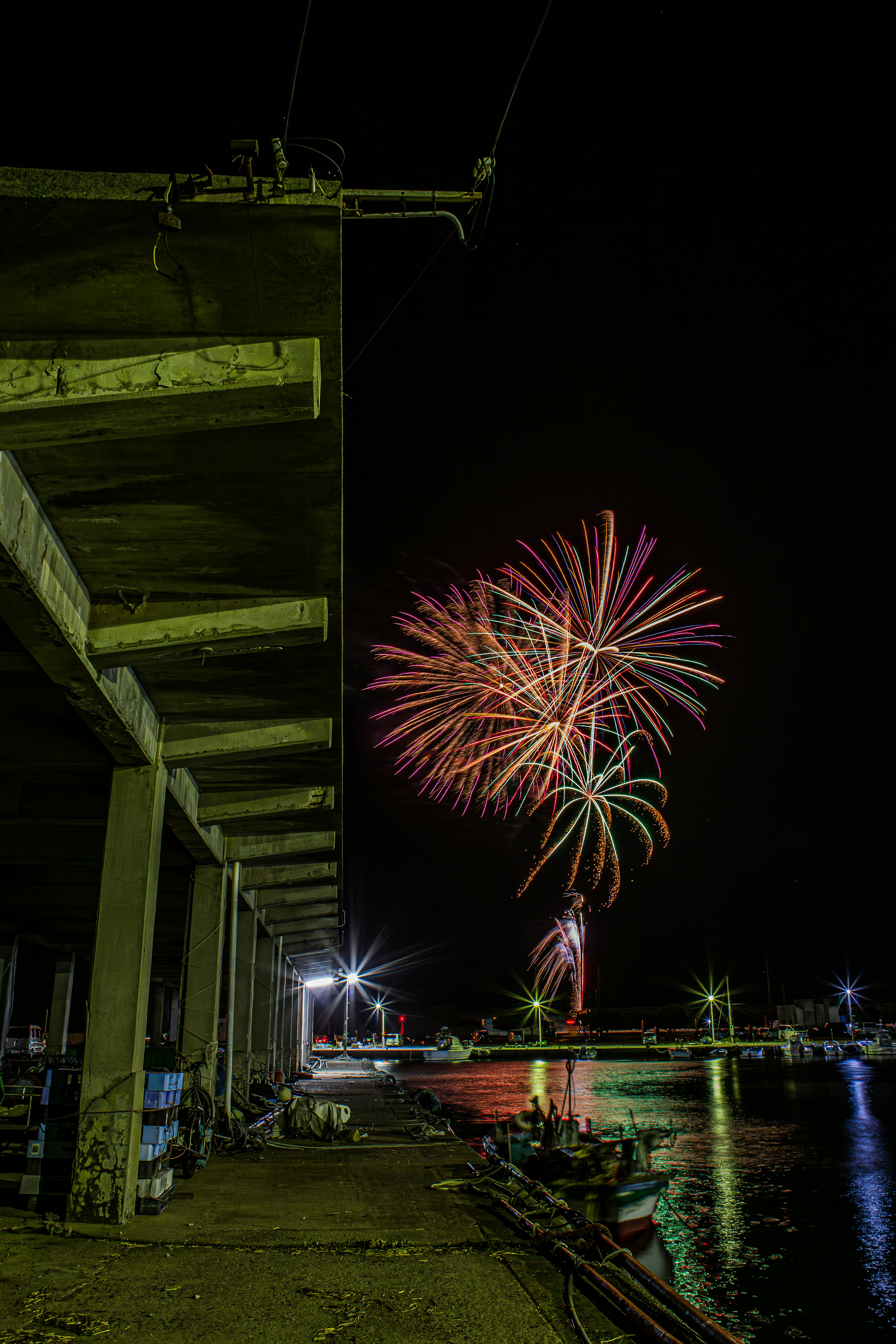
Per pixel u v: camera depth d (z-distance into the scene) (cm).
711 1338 525
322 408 465
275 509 552
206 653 676
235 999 1644
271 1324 491
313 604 676
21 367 417
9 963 1802
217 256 380
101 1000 751
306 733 895
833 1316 862
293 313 412
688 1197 1449
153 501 540
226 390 420
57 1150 756
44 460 495
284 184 362
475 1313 524
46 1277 561
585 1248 679
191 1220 743
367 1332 484
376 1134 1459
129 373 420
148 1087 777
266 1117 1438
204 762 889
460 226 400
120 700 725
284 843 1322
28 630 583
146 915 786
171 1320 491
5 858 1186
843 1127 2447
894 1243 1136
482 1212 814
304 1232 717
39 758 847
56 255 376
